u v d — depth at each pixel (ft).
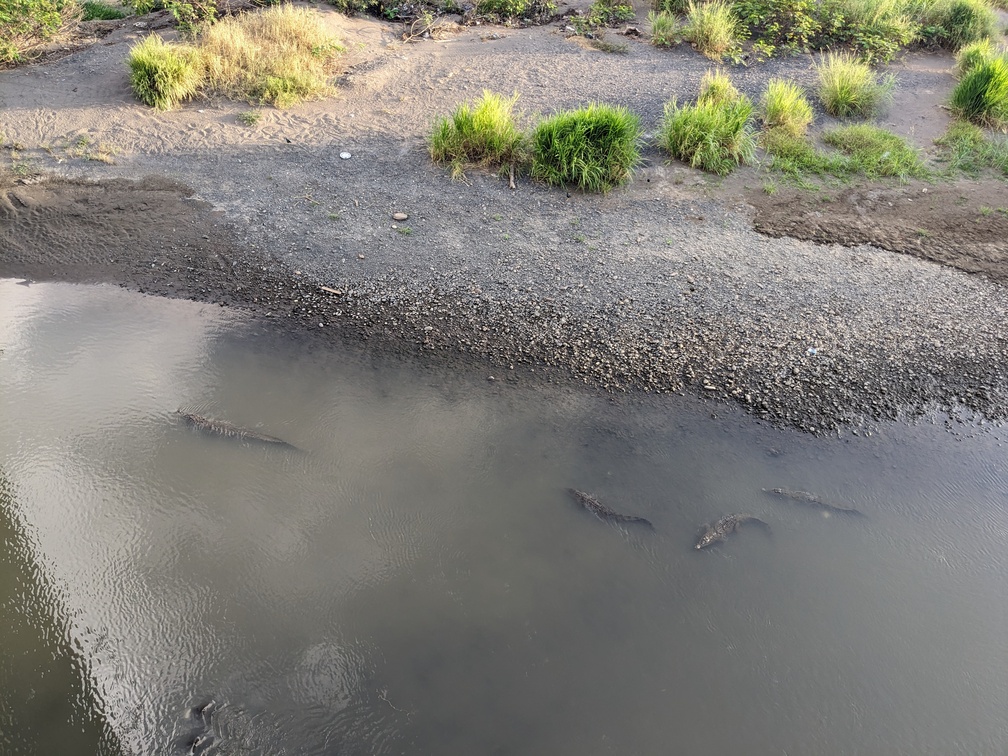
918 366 22.49
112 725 12.96
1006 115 37.17
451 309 23.97
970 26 45.14
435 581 15.66
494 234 27.73
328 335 22.71
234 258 25.76
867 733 13.37
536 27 45.73
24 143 30.42
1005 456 19.63
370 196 29.48
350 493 17.57
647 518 17.30
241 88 35.09
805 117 35.37
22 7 36.22
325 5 44.62
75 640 14.21
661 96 38.06
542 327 23.39
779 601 15.55
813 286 25.80
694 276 25.99
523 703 13.53
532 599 15.39
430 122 34.81
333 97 36.35
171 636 14.38
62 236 26.07
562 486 18.01
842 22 44.16
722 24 42.88
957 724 13.56
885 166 33.06
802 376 21.88
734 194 31.14
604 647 14.53
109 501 16.96
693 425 20.11
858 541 16.97
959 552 16.80
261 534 16.47
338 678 13.82
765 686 13.99
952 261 27.71
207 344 22.04
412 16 45.78
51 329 22.24
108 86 35.01
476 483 18.01
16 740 12.67
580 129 30.35
